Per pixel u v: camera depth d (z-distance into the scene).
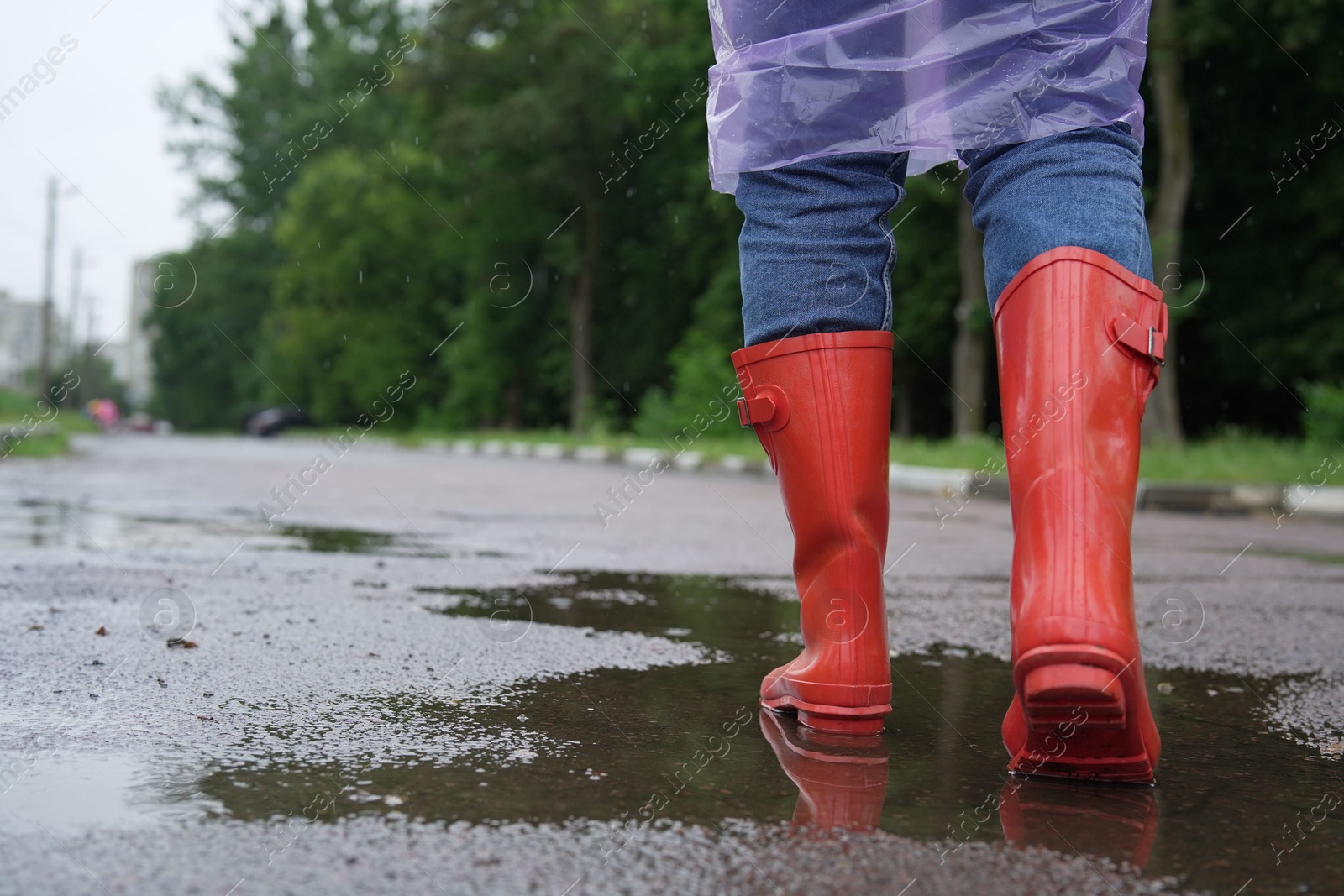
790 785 1.41
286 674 2.02
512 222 30.25
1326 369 16.52
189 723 1.66
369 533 5.13
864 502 1.70
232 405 55.84
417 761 1.49
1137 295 1.54
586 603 3.09
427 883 1.08
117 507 6.43
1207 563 4.78
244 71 44.97
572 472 13.03
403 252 34.62
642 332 29.95
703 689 2.00
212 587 3.16
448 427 33.06
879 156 1.71
